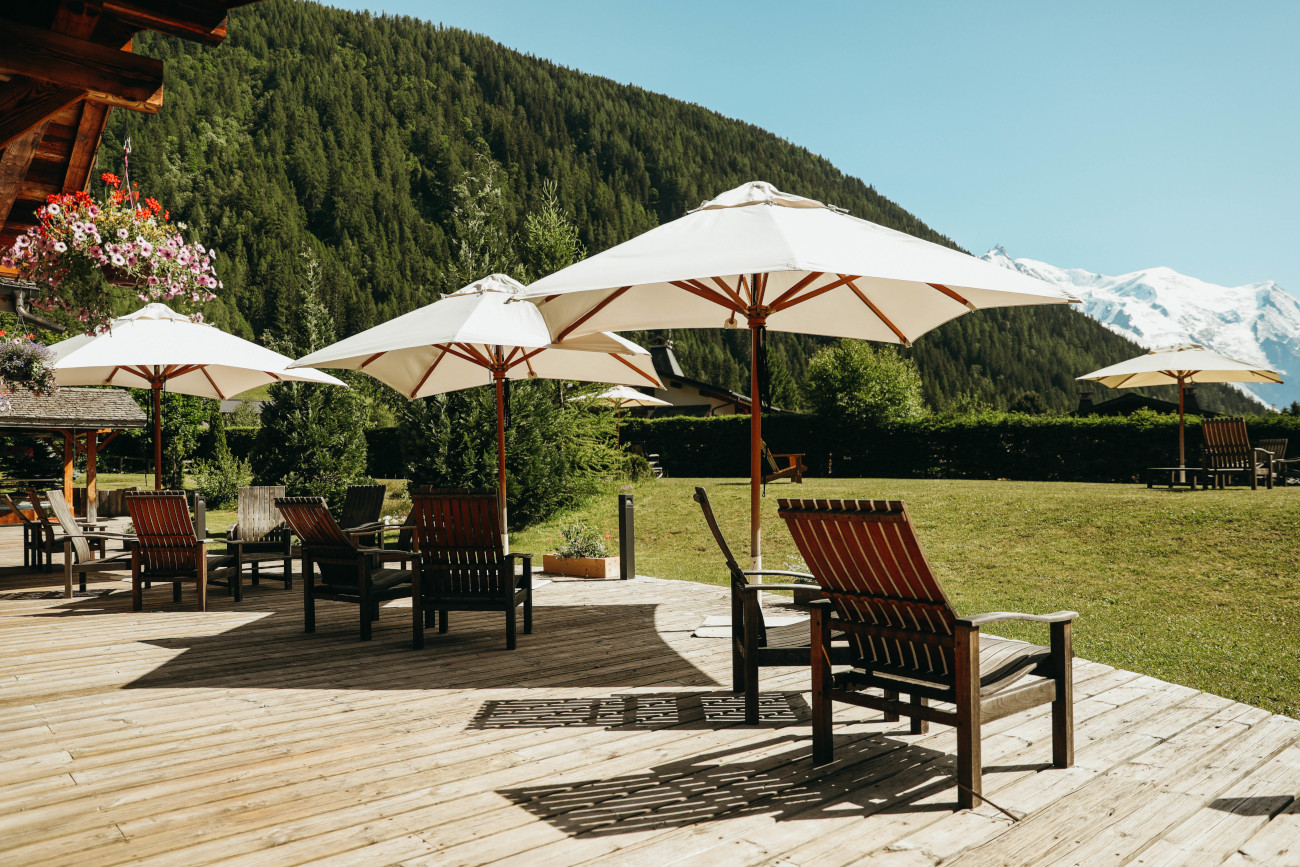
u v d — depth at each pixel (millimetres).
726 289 5488
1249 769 2953
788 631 3906
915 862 2250
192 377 9258
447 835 2439
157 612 6473
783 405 61312
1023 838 2398
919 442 24031
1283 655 6891
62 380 8320
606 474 18250
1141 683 4156
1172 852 2307
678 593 7316
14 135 2873
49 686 4227
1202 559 10641
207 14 2891
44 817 2578
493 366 7633
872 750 3191
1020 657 2959
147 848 2355
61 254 4637
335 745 3283
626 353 7250
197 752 3207
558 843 2385
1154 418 20922
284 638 5441
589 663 4699
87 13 2711
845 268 3609
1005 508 14477
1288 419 18641
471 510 4992
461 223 14992
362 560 5340
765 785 2832
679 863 2252
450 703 3895
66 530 7305
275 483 17000
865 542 2775
